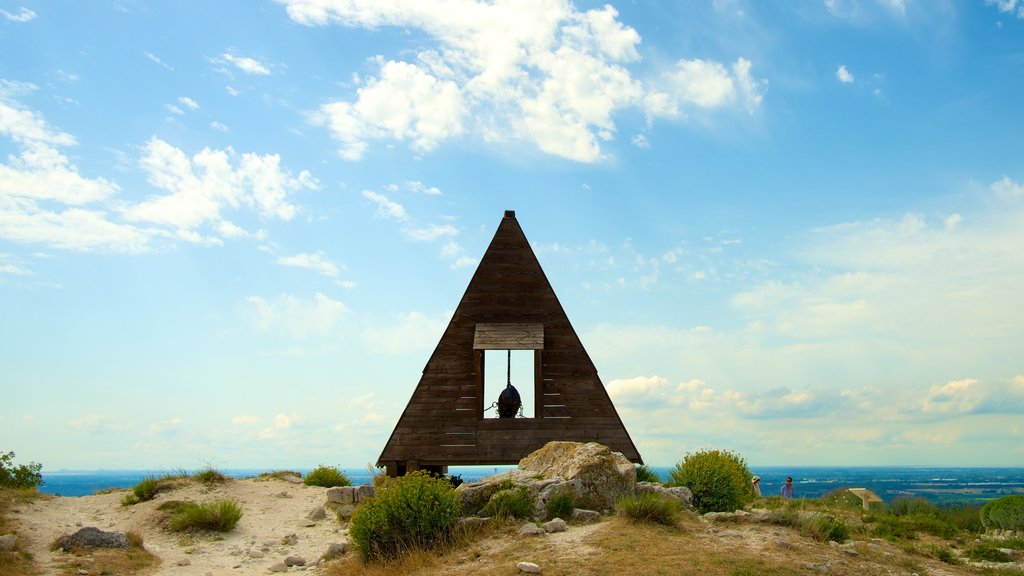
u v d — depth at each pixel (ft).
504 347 82.58
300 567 56.65
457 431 82.84
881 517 71.31
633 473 61.26
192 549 63.57
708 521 56.90
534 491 57.31
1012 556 54.85
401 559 50.39
